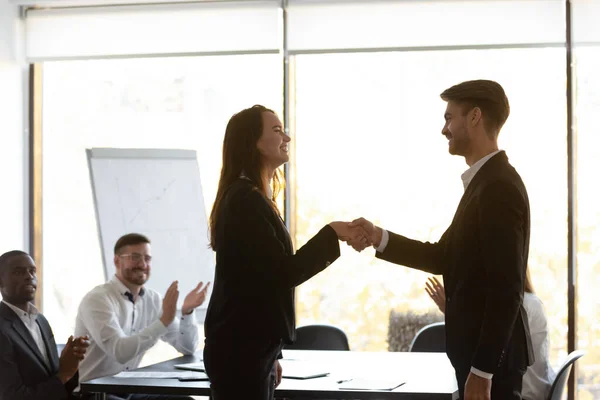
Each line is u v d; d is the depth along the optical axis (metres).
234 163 2.68
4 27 5.62
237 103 5.56
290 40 5.41
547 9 5.11
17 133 5.73
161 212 5.57
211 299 2.63
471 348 2.46
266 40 5.45
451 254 2.55
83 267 5.75
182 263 5.51
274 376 2.78
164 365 3.73
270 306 2.54
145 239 4.52
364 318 5.36
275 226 2.60
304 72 5.46
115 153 5.63
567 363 3.48
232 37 5.50
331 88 5.43
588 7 5.05
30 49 5.76
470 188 2.55
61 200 5.78
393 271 5.33
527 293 3.67
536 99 5.15
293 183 5.46
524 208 2.47
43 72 5.82
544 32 5.12
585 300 5.11
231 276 2.55
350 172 5.40
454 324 2.52
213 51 5.53
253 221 2.53
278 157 2.70
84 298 4.30
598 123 5.09
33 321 3.99
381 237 2.93
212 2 5.53
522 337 2.52
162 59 5.67
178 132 5.65
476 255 2.47
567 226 5.10
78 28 5.70
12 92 5.69
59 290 5.77
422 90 5.33
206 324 2.63
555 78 5.13
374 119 5.38
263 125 2.68
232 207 2.56
